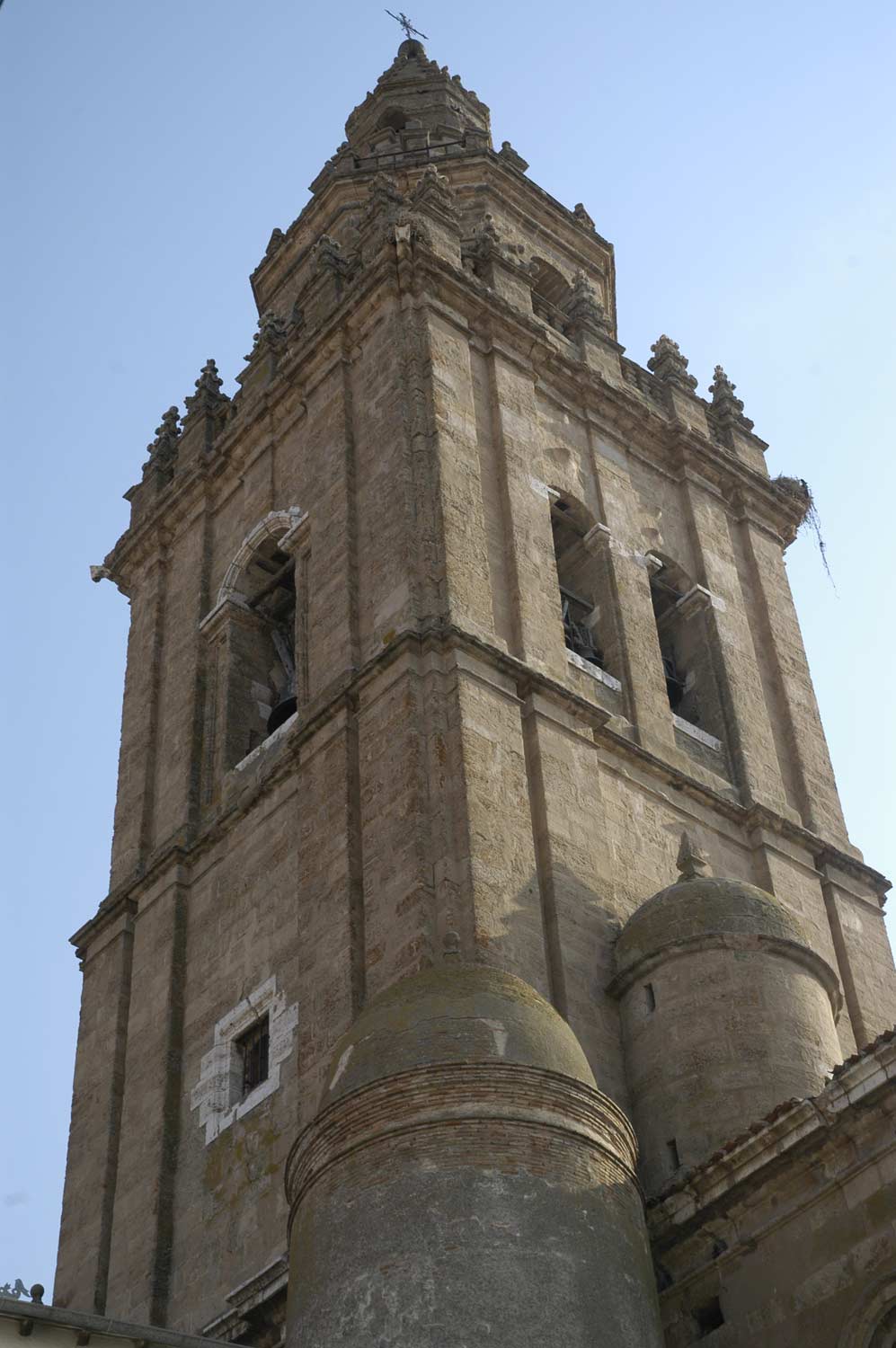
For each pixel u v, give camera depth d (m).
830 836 39.44
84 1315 24.02
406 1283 22.42
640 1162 29.03
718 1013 29.73
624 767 36.16
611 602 40.03
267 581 42.66
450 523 36.28
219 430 46.84
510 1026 25.02
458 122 55.97
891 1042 23.62
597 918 32.22
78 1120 36.50
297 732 35.56
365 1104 24.19
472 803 31.67
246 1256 31.19
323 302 43.53
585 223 52.91
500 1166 23.41
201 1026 35.22
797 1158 24.34
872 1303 22.94
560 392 42.94
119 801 41.34
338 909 32.16
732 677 40.88
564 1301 22.42
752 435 47.84
